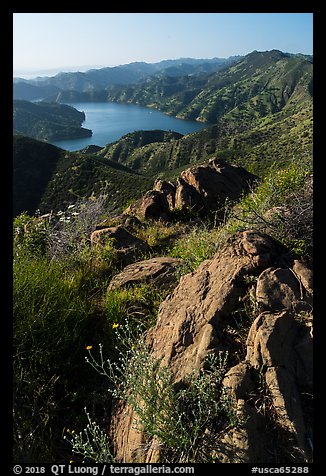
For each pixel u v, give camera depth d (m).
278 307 3.01
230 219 5.82
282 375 2.52
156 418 2.52
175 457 2.42
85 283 5.08
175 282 4.82
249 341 2.81
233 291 3.26
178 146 188.75
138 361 2.81
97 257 5.97
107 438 2.91
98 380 3.51
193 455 2.36
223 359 2.82
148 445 2.58
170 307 3.68
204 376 2.67
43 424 2.96
